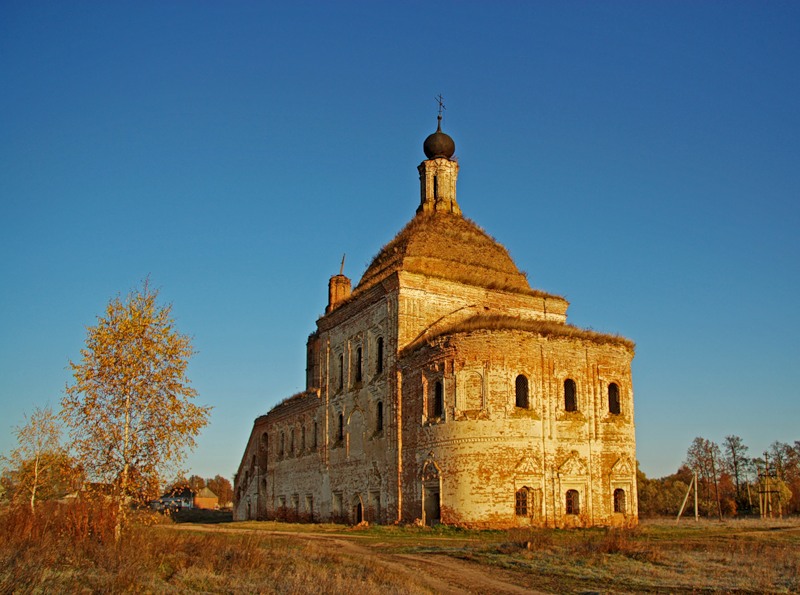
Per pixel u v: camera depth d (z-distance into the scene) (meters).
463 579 22.58
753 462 83.69
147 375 27.50
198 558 23.91
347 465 49.97
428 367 41.44
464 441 38.41
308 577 20.81
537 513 38.00
